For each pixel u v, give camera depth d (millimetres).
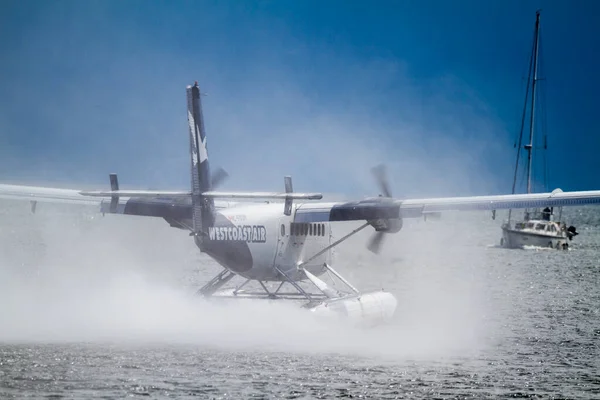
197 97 104812
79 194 113188
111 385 77875
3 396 73812
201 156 105188
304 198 99438
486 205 114375
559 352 101500
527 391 82188
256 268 113000
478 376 87188
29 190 112312
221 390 77812
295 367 86938
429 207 113000
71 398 73750
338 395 78062
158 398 74750
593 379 87438
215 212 108375
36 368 82562
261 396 76625
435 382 83875
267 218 112938
